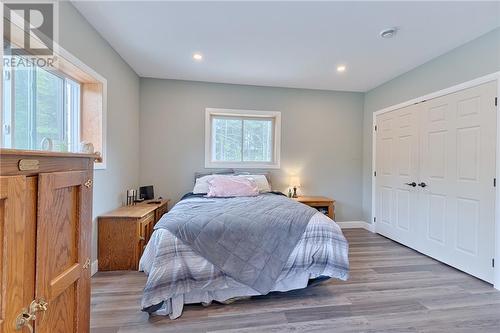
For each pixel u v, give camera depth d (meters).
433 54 2.93
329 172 4.43
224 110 4.10
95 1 2.03
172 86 3.95
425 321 1.79
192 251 1.89
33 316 0.72
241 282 1.91
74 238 0.96
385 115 3.92
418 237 3.24
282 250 2.04
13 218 0.65
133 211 2.83
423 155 3.18
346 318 1.81
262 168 4.23
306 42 2.69
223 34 2.55
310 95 4.35
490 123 2.38
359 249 3.35
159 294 1.73
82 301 1.01
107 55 2.72
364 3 2.02
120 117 3.11
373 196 4.20
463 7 2.05
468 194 2.59
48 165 0.79
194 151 4.04
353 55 3.00
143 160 3.90
